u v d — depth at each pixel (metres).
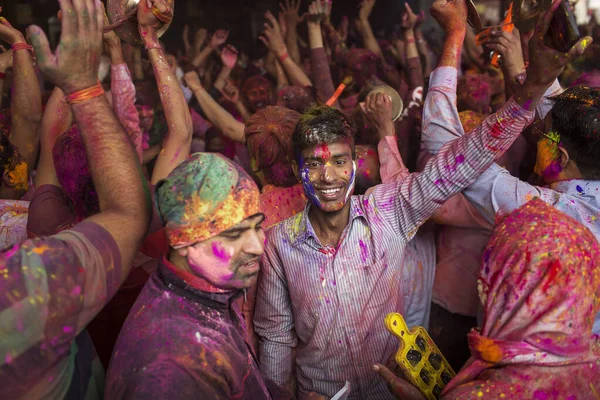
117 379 1.38
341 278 2.06
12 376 1.22
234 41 9.23
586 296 1.38
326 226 2.07
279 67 5.13
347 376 2.14
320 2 3.97
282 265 2.12
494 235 1.50
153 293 1.49
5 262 1.21
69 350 1.39
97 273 1.30
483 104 3.55
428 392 1.70
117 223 1.39
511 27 2.45
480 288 1.49
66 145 1.88
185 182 1.41
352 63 3.99
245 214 1.44
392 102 2.54
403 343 1.72
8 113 3.26
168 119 2.32
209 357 1.42
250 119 2.42
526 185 1.99
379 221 2.07
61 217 2.06
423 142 2.33
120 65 2.29
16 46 2.75
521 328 1.39
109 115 1.47
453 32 2.33
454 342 2.49
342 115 2.01
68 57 1.39
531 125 2.42
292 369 2.29
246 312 2.30
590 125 1.89
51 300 1.22
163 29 2.02
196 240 1.42
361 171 2.47
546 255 1.37
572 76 4.61
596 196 1.94
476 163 1.93
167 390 1.33
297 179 2.35
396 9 9.04
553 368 1.37
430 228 2.46
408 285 2.38
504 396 1.36
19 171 2.52
